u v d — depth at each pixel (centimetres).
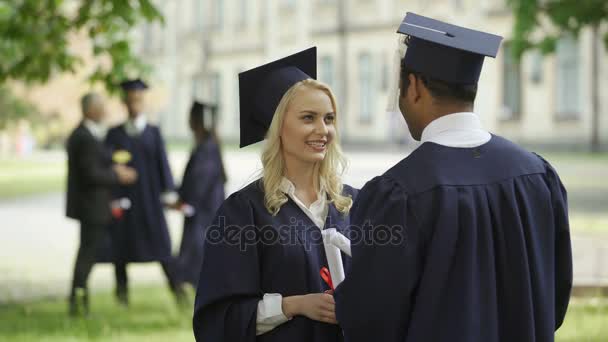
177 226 2352
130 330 1111
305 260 512
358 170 4038
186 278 1281
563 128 5700
